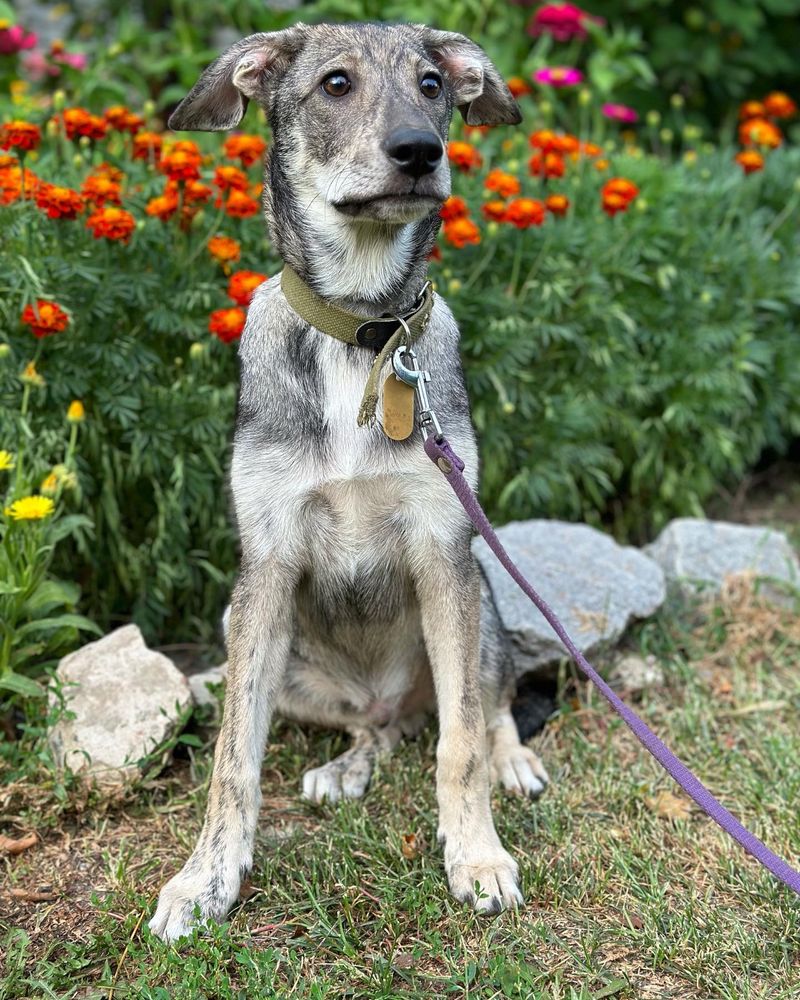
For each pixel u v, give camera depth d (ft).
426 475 3.61
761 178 6.22
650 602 4.74
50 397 4.50
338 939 3.37
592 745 4.23
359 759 4.06
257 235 4.94
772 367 5.88
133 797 3.90
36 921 3.48
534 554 4.82
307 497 3.63
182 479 4.61
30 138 4.44
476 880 3.48
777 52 8.10
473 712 3.62
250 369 3.71
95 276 4.51
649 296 5.56
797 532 5.69
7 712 4.19
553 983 3.23
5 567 4.09
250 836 3.55
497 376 5.08
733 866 3.64
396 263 3.63
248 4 7.00
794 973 3.27
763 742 4.22
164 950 3.29
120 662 4.18
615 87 7.06
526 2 7.15
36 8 8.23
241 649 3.63
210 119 3.84
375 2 6.81
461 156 5.04
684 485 5.67
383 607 3.84
